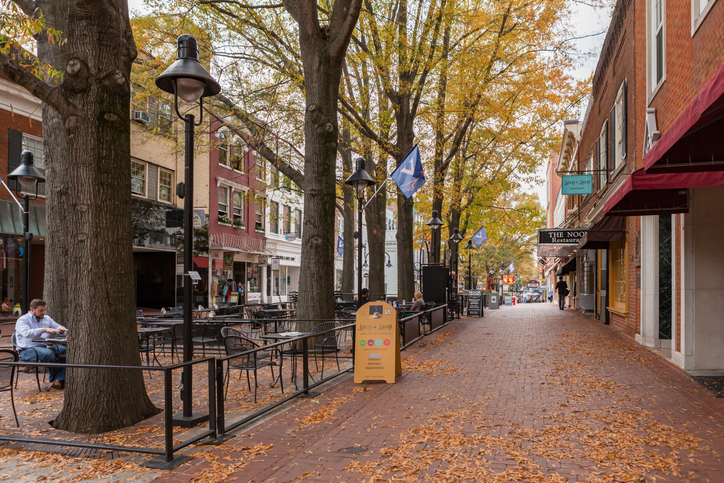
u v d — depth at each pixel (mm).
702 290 10102
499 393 8305
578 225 30719
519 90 20922
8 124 18656
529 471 4895
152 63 17688
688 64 9406
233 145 21656
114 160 6562
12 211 18672
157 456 5480
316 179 12859
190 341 6680
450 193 24312
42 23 6211
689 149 6555
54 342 8711
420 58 17875
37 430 6422
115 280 6543
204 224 28109
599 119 21141
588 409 7180
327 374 10555
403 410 7348
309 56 12836
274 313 15719
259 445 5801
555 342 14812
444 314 21453
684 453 5344
